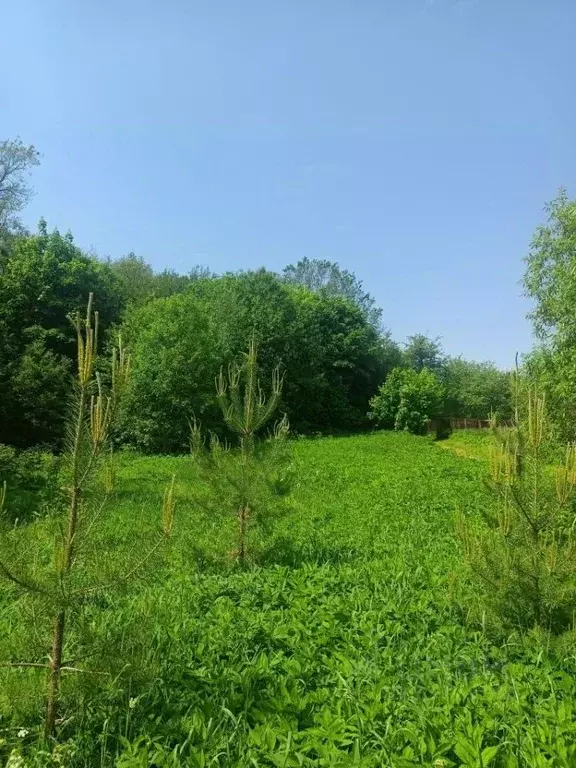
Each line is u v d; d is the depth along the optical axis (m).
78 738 4.64
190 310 37.41
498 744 4.37
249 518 10.27
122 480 21.09
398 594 7.98
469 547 6.68
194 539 11.78
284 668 5.71
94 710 4.89
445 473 24.50
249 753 4.32
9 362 30.44
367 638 6.39
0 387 29.09
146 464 27.56
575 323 14.63
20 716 4.64
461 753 4.11
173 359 34.94
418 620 7.02
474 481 21.47
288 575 9.23
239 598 8.07
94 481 4.82
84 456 4.70
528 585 6.28
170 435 34.81
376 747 4.46
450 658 5.92
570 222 16.33
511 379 7.03
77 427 4.73
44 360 30.97
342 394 59.34
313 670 5.76
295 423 52.06
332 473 24.86
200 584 8.60
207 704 5.00
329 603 7.49
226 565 10.02
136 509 15.86
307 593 8.04
